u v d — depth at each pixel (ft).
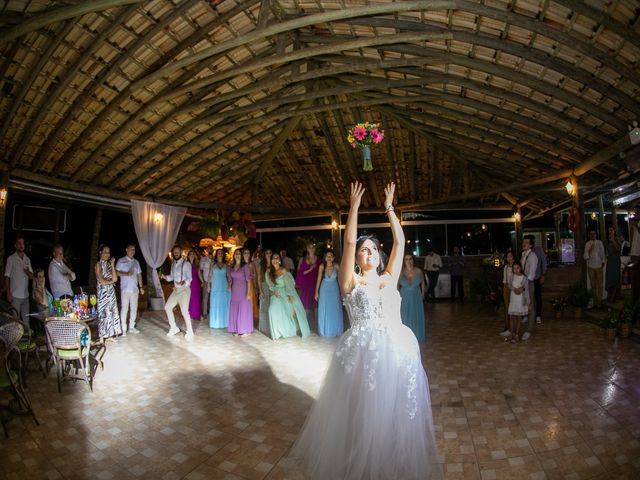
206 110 24.00
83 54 17.24
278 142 31.42
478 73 19.57
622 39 14.82
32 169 23.72
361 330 8.91
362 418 8.44
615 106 18.40
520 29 15.92
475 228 46.32
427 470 8.65
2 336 11.88
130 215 39.83
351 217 8.83
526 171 31.58
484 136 26.12
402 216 46.34
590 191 27.35
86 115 21.36
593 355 17.53
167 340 23.24
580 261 27.12
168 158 27.68
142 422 12.45
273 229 50.29
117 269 24.73
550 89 18.26
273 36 20.17
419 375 9.11
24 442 11.26
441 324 26.00
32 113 19.99
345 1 17.13
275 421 12.34
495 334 22.44
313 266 28.81
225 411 13.16
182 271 23.68
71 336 15.07
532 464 9.50
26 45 16.46
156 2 16.37
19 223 29.73
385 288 9.16
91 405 13.79
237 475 9.45
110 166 26.21
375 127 10.64
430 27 17.07
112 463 10.13
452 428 11.43
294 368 17.54
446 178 38.01
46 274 32.30
